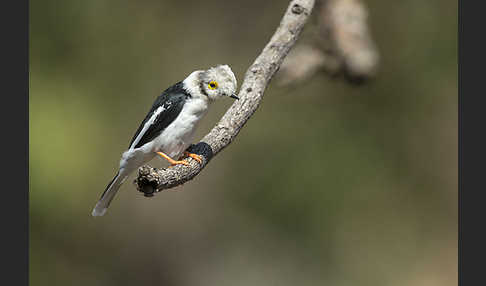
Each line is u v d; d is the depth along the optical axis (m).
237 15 16.19
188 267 14.97
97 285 14.09
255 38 16.05
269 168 14.41
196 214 15.24
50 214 13.19
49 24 14.45
